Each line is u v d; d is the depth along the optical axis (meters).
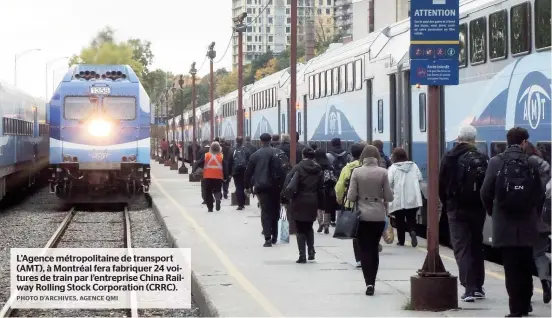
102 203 35.44
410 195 17.56
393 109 21.55
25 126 36.12
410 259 15.98
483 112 15.27
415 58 11.02
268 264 15.69
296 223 15.74
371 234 12.33
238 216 26.00
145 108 31.22
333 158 20.36
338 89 27.66
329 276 14.16
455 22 11.02
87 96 30.88
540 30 12.84
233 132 55.47
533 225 10.06
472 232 11.55
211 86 47.19
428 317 10.57
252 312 11.16
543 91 12.66
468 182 11.34
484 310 10.94
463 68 16.36
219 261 16.16
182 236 20.61
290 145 21.44
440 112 17.88
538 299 11.64
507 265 10.24
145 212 31.03
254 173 18.30
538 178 10.01
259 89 45.59
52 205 34.31
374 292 12.49
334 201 20.22
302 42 148.50
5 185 32.00
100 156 30.92
